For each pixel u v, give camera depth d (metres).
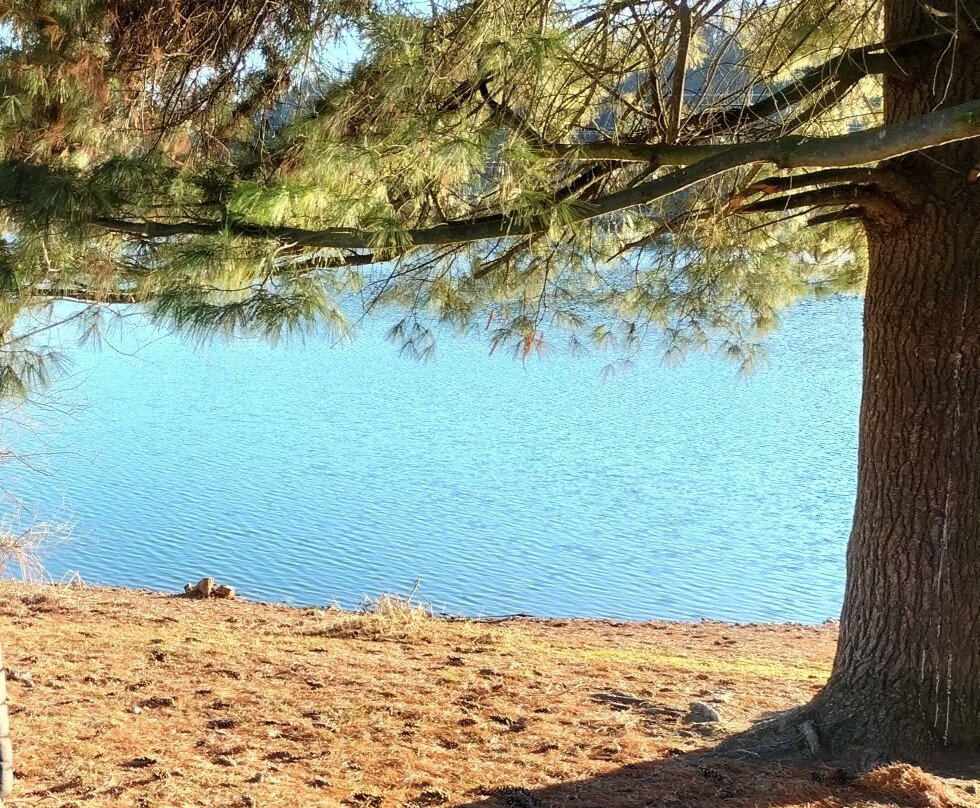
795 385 37.44
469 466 22.55
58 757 4.43
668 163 4.15
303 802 4.05
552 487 20.17
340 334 4.39
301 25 4.02
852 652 4.80
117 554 14.21
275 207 3.52
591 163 4.64
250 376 42.00
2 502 11.01
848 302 60.50
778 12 5.12
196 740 4.77
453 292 6.00
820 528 16.75
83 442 25.02
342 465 22.47
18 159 3.95
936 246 4.42
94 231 4.02
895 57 4.40
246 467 22.00
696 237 5.44
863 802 4.12
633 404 33.62
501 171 3.80
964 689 4.56
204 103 4.17
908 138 3.40
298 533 15.79
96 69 3.93
